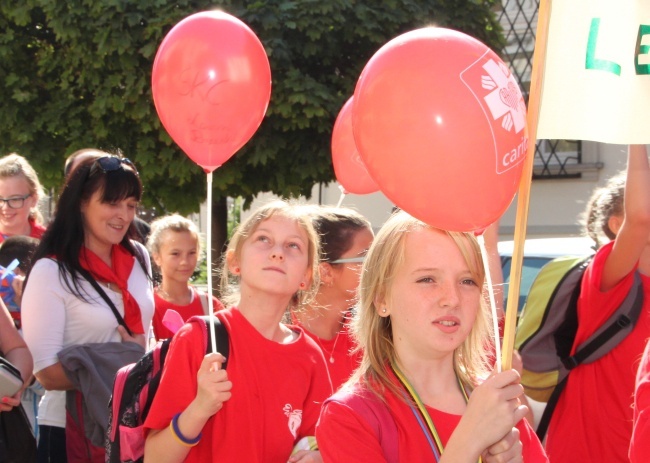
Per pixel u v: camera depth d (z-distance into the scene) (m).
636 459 1.99
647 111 2.38
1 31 8.41
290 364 2.56
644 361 2.10
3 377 2.88
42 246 3.47
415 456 1.91
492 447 1.86
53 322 3.35
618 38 2.41
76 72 8.13
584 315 3.10
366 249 3.07
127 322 3.52
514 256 1.97
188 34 2.66
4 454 2.93
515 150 1.89
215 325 2.53
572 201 12.57
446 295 2.00
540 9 2.04
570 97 2.46
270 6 7.73
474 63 1.87
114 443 2.63
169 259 4.49
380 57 1.96
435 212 1.92
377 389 1.99
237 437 2.42
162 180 8.34
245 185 8.41
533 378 3.23
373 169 1.96
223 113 2.61
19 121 8.28
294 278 2.60
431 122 1.84
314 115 7.88
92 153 4.00
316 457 2.38
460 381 2.12
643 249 3.00
